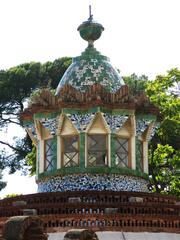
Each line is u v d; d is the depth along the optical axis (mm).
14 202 20438
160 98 32188
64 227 18594
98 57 23562
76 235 12086
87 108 21594
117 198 20078
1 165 53906
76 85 22797
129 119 22016
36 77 53656
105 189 21297
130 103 21797
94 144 21734
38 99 22609
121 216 18781
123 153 22109
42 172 22422
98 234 18438
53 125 22219
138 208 19297
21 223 10914
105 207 19047
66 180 21578
